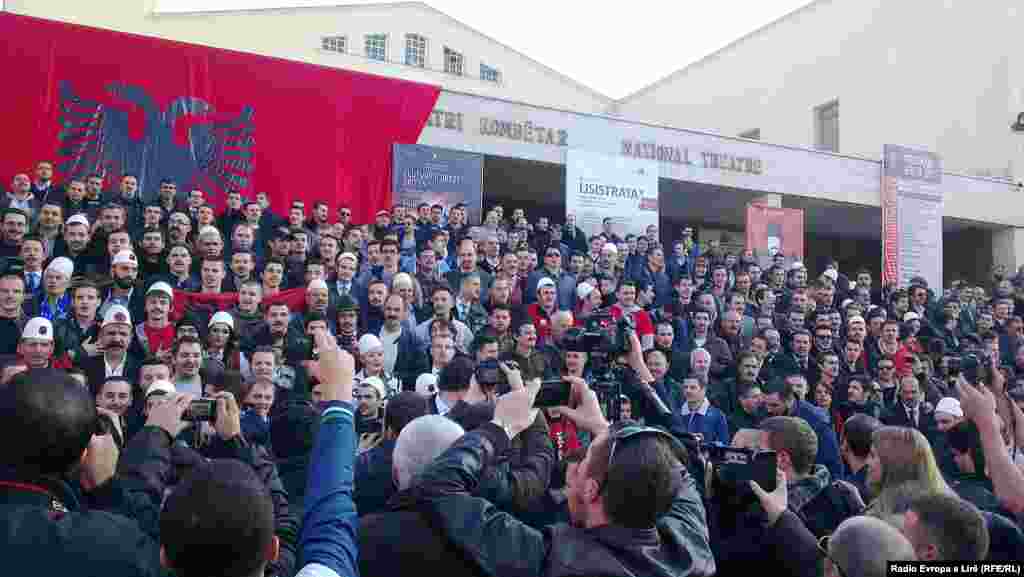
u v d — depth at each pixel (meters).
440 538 2.33
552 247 12.16
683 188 17.67
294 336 7.55
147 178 11.59
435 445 2.75
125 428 5.59
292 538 2.81
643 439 2.17
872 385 8.97
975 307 14.88
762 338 9.68
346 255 9.33
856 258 23.45
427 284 10.10
